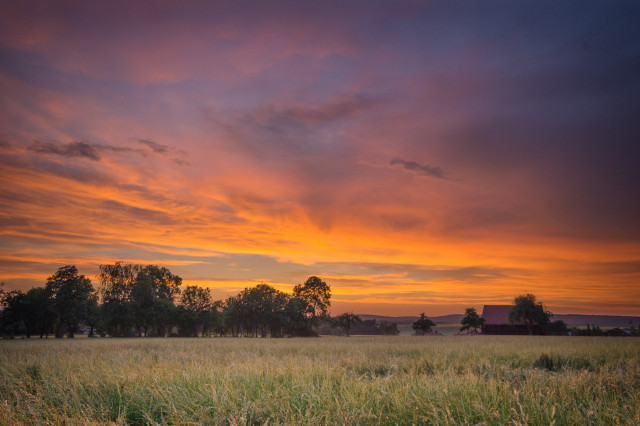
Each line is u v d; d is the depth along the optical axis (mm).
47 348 27719
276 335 101500
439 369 11422
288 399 6062
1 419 5480
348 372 10938
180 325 95938
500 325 93188
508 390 5863
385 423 5219
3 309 85062
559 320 92250
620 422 4977
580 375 7371
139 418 6039
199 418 5406
